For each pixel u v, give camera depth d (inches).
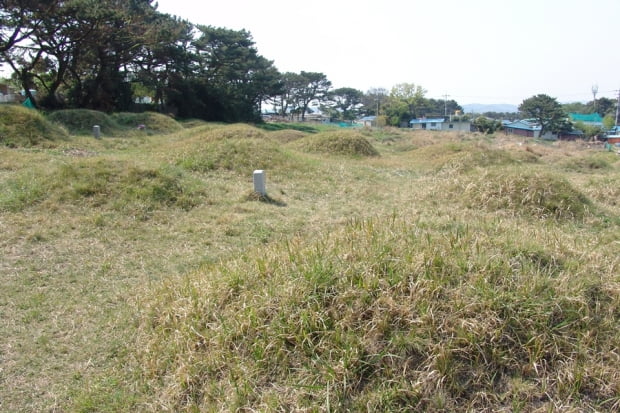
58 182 259.4
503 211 264.5
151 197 260.1
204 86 1375.5
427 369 98.8
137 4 1058.7
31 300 154.5
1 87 1432.1
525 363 100.3
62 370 120.2
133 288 166.9
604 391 95.5
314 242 160.1
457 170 419.2
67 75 1079.0
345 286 119.3
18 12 749.9
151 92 1416.1
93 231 219.1
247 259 157.2
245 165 385.7
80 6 792.3
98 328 139.2
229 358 110.3
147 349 124.0
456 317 107.3
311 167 404.2
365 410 92.3
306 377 100.7
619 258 142.7
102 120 636.7
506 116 3174.2
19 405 107.2
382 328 106.9
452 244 134.0
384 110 2370.8
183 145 468.8
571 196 276.7
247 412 96.8
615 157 654.5
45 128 471.5
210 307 128.8
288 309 116.3
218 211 262.5
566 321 107.4
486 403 94.3
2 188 259.3
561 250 140.0
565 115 1663.4
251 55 1526.8
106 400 108.5
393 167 481.7
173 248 208.4
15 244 199.0
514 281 117.2
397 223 172.1
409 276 120.0
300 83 2410.2
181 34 1226.6
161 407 104.0
